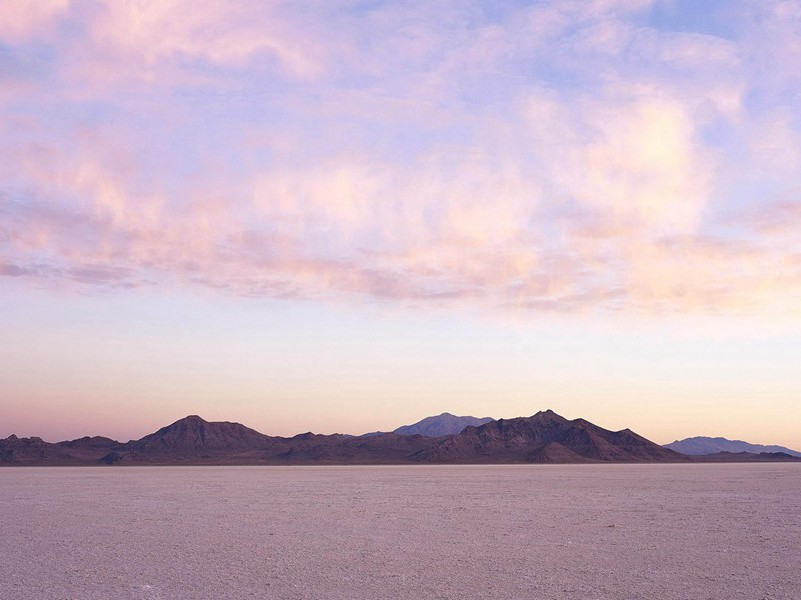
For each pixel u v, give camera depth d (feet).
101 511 153.69
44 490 242.17
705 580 71.10
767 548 92.79
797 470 498.28
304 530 115.34
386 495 205.67
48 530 117.08
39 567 80.02
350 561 83.56
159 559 85.51
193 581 71.46
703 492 215.51
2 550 93.71
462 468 607.37
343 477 374.02
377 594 65.05
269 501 182.39
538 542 99.45
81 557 87.35
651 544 96.89
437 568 78.59
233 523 126.93
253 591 66.54
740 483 277.64
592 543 98.22
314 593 65.57
